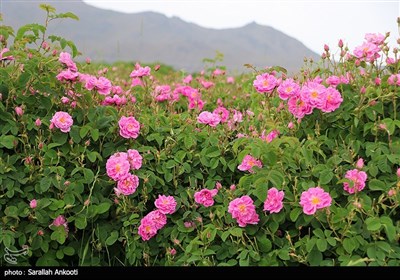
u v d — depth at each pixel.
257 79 3.20
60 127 2.90
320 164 2.82
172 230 2.90
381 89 3.03
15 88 3.00
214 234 2.71
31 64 3.03
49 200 2.77
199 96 4.15
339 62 3.32
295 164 2.81
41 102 3.04
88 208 2.83
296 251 2.66
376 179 2.73
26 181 2.80
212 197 2.94
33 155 2.88
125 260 2.93
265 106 3.36
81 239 2.91
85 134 2.96
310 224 2.74
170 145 3.17
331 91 2.97
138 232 2.86
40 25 3.17
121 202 2.94
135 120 3.09
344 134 3.04
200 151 3.23
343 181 2.62
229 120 3.55
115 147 3.12
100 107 3.15
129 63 7.07
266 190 2.62
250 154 2.94
